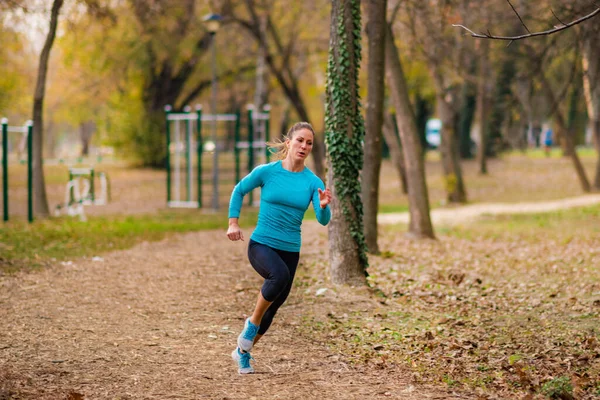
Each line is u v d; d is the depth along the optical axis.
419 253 13.92
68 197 21.20
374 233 13.13
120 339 6.85
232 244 14.46
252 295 9.15
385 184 36.66
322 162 33.91
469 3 19.80
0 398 4.88
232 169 44.06
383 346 6.79
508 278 10.88
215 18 22.92
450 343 6.88
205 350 6.54
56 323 7.41
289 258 5.77
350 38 9.55
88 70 38.06
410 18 17.50
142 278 10.18
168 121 25.70
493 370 6.06
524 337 7.14
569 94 27.62
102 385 5.36
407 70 24.55
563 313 8.21
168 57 35.09
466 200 27.70
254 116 27.67
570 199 27.41
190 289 9.46
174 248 13.64
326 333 7.32
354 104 9.65
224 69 37.72
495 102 38.50
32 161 19.69
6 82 33.59
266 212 5.71
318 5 29.08
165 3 28.31
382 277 10.71
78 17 22.08
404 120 16.42
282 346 6.77
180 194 30.31
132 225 17.72
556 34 15.48
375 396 5.28
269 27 29.94
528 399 5.20
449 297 9.21
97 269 10.82
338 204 9.67
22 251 12.25
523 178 36.84
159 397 5.12
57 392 5.11
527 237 16.55
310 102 39.66
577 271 11.23
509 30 19.83
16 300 8.45
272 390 5.36
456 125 28.95
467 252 14.20
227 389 5.36
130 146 41.25
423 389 5.50
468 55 24.73
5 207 18.62
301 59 34.56
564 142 30.20
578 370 6.03
